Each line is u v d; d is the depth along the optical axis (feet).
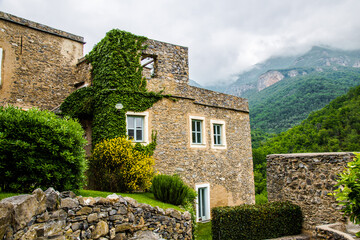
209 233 35.45
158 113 39.47
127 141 33.58
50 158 18.03
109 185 30.22
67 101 41.52
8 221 11.25
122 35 37.96
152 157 37.50
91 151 35.60
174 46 43.11
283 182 32.60
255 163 133.08
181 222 24.86
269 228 28.48
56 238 14.01
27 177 17.02
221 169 46.50
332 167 27.22
